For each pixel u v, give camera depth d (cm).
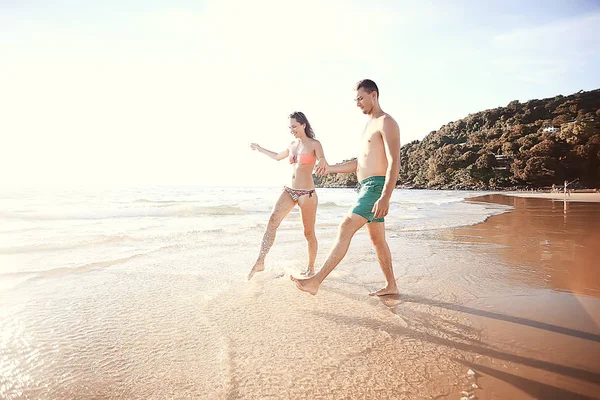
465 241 667
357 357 220
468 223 991
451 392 180
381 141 315
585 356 219
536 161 8575
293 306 314
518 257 520
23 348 230
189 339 246
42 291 348
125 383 190
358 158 336
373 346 236
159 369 205
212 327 266
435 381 192
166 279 394
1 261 467
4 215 1031
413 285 381
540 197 3588
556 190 6450
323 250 570
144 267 446
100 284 373
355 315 293
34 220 1012
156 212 1234
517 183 8869
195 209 1311
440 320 282
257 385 188
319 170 390
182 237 680
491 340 244
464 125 12625
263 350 229
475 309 307
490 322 277
